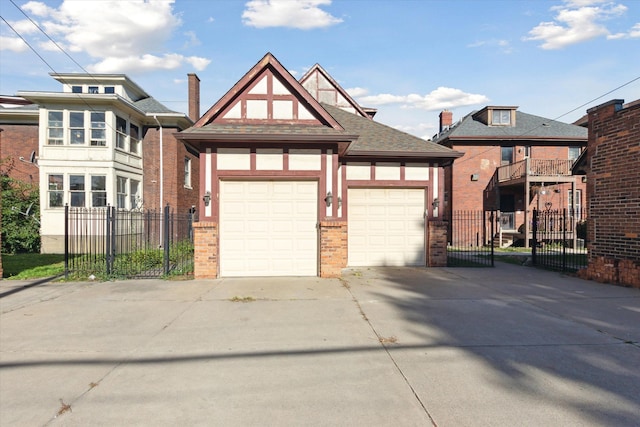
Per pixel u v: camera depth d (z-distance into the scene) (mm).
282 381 3797
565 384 3707
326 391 3586
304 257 9742
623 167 8617
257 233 9664
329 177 9664
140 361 4312
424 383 3736
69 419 3129
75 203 16703
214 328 5477
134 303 6957
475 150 22047
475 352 4539
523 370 4031
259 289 8125
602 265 9055
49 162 16500
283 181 9727
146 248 13609
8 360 4348
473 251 17875
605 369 4055
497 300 7176
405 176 11695
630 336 5102
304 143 9602
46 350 4652
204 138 8984
